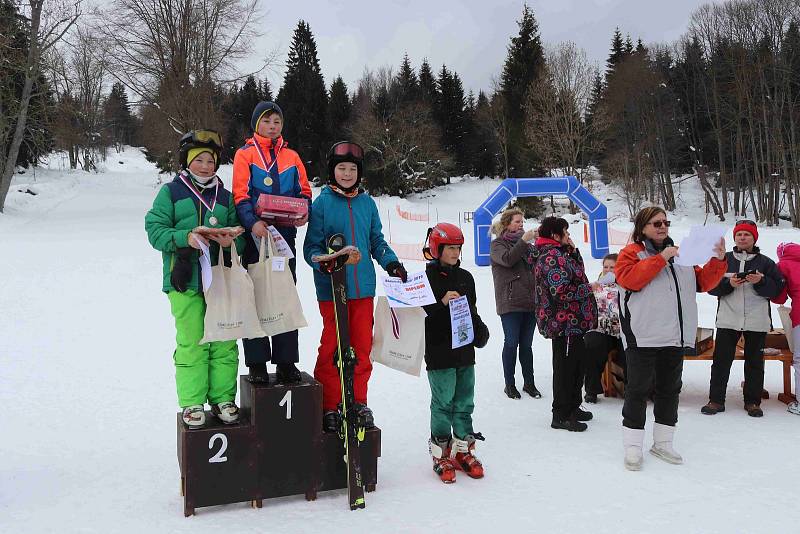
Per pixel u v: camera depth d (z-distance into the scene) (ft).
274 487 11.46
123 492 11.98
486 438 15.33
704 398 19.06
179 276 11.07
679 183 151.12
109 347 24.71
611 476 12.76
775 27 117.29
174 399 18.47
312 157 188.14
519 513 10.94
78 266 43.83
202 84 103.91
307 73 194.39
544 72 155.63
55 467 13.29
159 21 100.01
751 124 120.57
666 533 10.09
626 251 13.94
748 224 17.07
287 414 11.52
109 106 236.43
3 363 22.04
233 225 12.25
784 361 18.38
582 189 57.31
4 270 41.11
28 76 89.20
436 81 219.61
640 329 13.37
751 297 16.98
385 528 10.37
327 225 12.75
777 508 11.05
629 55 169.17
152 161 238.27
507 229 19.31
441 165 174.29
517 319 18.89
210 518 10.85
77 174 142.10
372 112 177.78
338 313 11.71
